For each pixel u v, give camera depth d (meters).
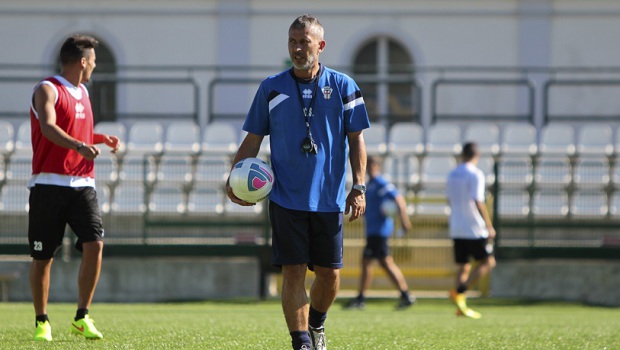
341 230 19.97
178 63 78.62
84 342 23.83
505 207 58.59
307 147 19.52
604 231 56.62
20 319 33.25
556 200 59.09
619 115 76.94
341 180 19.97
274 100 19.77
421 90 70.25
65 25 79.19
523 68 70.44
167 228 56.50
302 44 19.45
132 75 77.88
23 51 79.25
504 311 46.69
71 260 54.38
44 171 24.47
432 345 24.59
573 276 54.75
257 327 29.98
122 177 61.78
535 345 25.11
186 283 54.81
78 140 24.38
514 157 62.25
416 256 57.06
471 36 78.31
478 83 68.62
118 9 78.94
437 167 63.91
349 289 57.56
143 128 68.44
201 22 78.75
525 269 55.06
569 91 76.94
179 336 25.70
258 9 78.69
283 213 19.48
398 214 49.78
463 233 44.28
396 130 68.81
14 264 54.41
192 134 68.31
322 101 19.80
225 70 77.56
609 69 71.31
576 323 35.28
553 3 78.19
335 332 28.52
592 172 60.97
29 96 77.81
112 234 57.12
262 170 19.88
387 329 30.38
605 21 78.12
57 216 24.58
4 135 69.31
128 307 46.12
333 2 78.81
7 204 59.97
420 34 78.50
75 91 24.91
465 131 74.12
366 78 72.94
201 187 61.16
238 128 76.31
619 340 27.00
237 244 55.50
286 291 19.50
